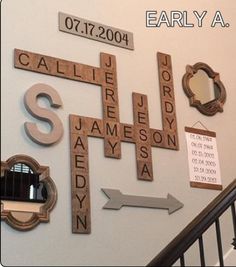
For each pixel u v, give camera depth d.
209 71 3.56
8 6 2.80
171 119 3.21
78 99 2.85
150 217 2.90
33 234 2.46
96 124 2.86
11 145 2.55
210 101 3.50
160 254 1.94
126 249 2.73
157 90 3.23
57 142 2.69
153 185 2.98
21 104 2.66
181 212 3.03
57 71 2.82
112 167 2.85
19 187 2.52
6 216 2.40
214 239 3.12
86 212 2.65
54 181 2.61
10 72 2.67
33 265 2.41
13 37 2.75
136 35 3.28
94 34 3.07
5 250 2.36
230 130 3.52
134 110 3.06
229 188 2.38
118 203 2.79
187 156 3.21
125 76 3.12
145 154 3.00
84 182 2.70
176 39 3.49
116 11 3.24
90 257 2.59
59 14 2.97
